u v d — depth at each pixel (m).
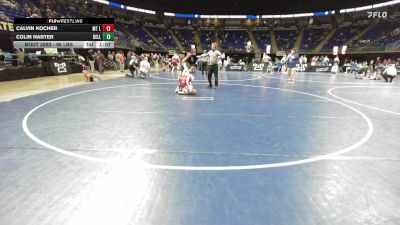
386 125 6.25
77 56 23.94
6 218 2.60
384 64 29.19
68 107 7.96
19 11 24.09
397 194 3.12
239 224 2.54
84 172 3.61
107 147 4.57
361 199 3.01
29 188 3.16
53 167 3.75
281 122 6.47
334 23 45.94
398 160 4.12
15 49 18.77
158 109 7.83
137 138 5.08
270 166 3.86
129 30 45.72
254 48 46.34
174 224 2.53
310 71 31.88
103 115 6.98
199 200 2.95
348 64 30.72
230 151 4.44
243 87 13.77
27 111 7.33
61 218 2.61
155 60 33.25
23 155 4.17
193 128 5.83
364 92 12.56
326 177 3.53
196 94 10.95
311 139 5.14
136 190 3.16
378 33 40.59
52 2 32.84
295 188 3.23
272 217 2.65
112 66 26.38
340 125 6.23
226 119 6.70
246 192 3.13
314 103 9.23
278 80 18.48
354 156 4.27
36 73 17.22
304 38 46.69
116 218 2.62
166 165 3.86
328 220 2.62
